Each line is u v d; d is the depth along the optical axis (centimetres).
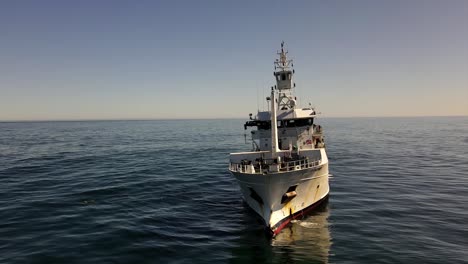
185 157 6119
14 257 1736
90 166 4934
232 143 9475
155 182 3681
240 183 2439
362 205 2695
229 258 1764
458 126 19675
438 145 8006
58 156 6175
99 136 12862
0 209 2584
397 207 2627
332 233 2091
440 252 1781
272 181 2102
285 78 3250
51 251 1812
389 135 11950
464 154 6188
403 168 4612
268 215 2180
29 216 2414
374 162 5206
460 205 2675
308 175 2319
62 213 2494
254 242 1973
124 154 6619
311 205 2556
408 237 1995
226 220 2369
